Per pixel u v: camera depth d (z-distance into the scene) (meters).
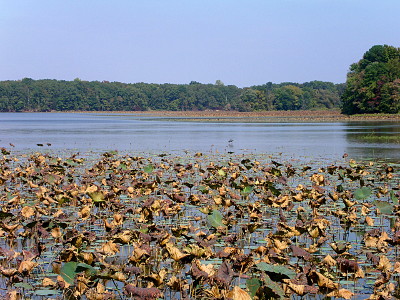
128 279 8.58
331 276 8.26
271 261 8.33
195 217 12.88
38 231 10.37
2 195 14.99
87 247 10.10
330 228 12.02
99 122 89.56
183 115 153.50
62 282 7.82
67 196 13.20
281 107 186.00
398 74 108.94
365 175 19.17
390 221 12.79
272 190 13.55
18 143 38.25
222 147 34.69
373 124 72.94
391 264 8.77
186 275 8.55
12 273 7.98
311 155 28.88
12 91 197.88
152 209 11.70
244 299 6.25
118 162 19.47
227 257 8.35
